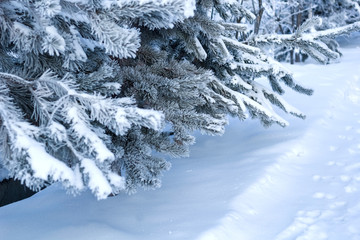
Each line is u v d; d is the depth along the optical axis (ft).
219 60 13.65
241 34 27.91
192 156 18.47
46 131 6.54
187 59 14.61
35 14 6.47
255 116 16.69
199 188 13.70
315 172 14.67
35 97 7.20
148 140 10.95
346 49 60.49
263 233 10.38
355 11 60.08
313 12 60.29
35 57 8.11
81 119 7.02
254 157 16.63
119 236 10.51
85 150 6.80
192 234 9.99
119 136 10.68
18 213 13.93
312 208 11.73
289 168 15.23
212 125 11.03
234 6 13.55
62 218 12.43
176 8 7.40
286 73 14.69
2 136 6.32
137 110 7.27
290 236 10.13
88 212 12.64
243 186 13.16
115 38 6.91
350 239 9.77
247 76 16.69
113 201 13.34
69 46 7.64
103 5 7.32
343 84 31.19
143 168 10.36
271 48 15.44
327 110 23.77
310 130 19.63
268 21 47.67
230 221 10.67
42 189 18.47
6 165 6.15
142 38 12.69
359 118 22.56
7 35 7.97
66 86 7.13
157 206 12.49
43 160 5.80
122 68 11.24
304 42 14.47
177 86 10.74
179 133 10.78
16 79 7.19
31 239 11.03
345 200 12.06
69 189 6.17
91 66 9.85
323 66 41.42
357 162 15.19
